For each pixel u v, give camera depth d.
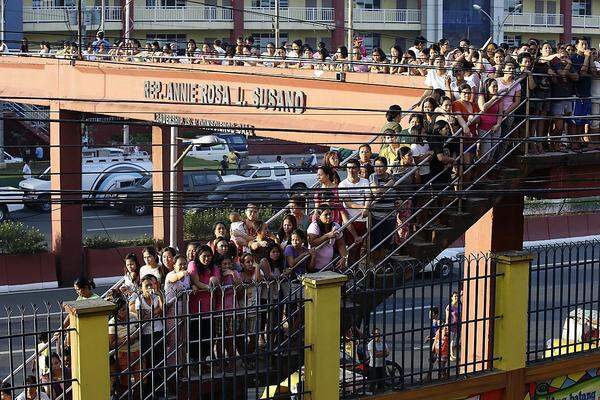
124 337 14.62
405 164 17.09
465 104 18.05
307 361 14.73
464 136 17.25
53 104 34.53
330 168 17.05
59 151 34.72
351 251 16.80
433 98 18.42
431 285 15.83
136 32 66.94
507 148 18.17
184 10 66.94
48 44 35.69
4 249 34.72
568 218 44.44
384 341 15.46
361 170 17.33
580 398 17.56
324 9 70.06
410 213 17.23
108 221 47.47
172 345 14.84
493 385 16.39
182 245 36.09
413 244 16.91
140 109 30.77
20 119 13.07
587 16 75.88
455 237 17.30
